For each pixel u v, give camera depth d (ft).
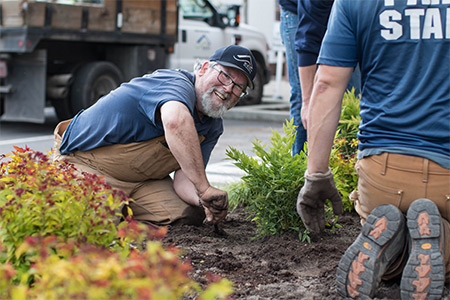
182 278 6.14
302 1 14.79
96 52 37.14
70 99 34.09
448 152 8.91
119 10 34.86
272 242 12.41
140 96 12.42
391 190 9.20
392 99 9.11
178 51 39.88
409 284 8.58
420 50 8.84
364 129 9.50
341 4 9.38
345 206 14.76
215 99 12.55
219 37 42.78
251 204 13.34
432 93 8.87
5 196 8.68
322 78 9.54
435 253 8.54
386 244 8.84
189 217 13.70
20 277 7.73
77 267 5.98
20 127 35.50
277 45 49.55
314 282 10.19
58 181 8.75
